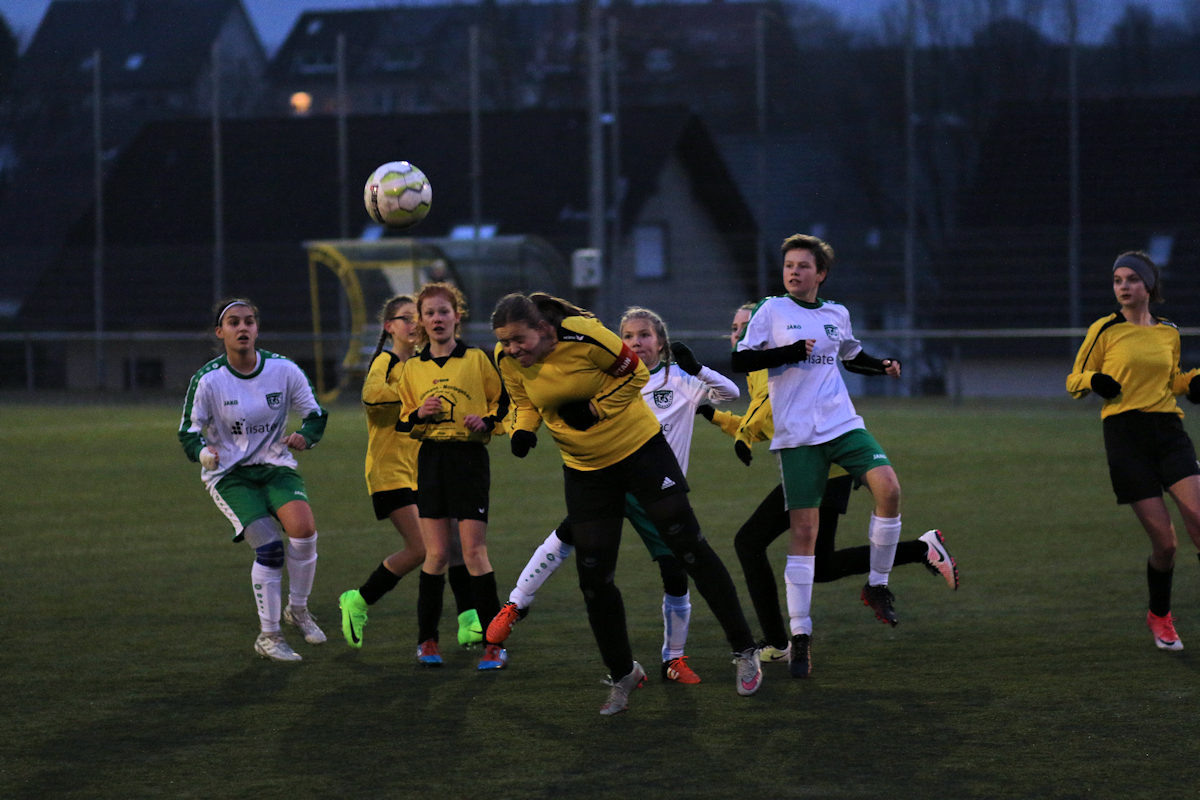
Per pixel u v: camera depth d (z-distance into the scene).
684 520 15.05
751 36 114.12
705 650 17.97
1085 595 21.05
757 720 14.52
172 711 15.15
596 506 15.06
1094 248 78.38
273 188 98.75
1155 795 12.00
